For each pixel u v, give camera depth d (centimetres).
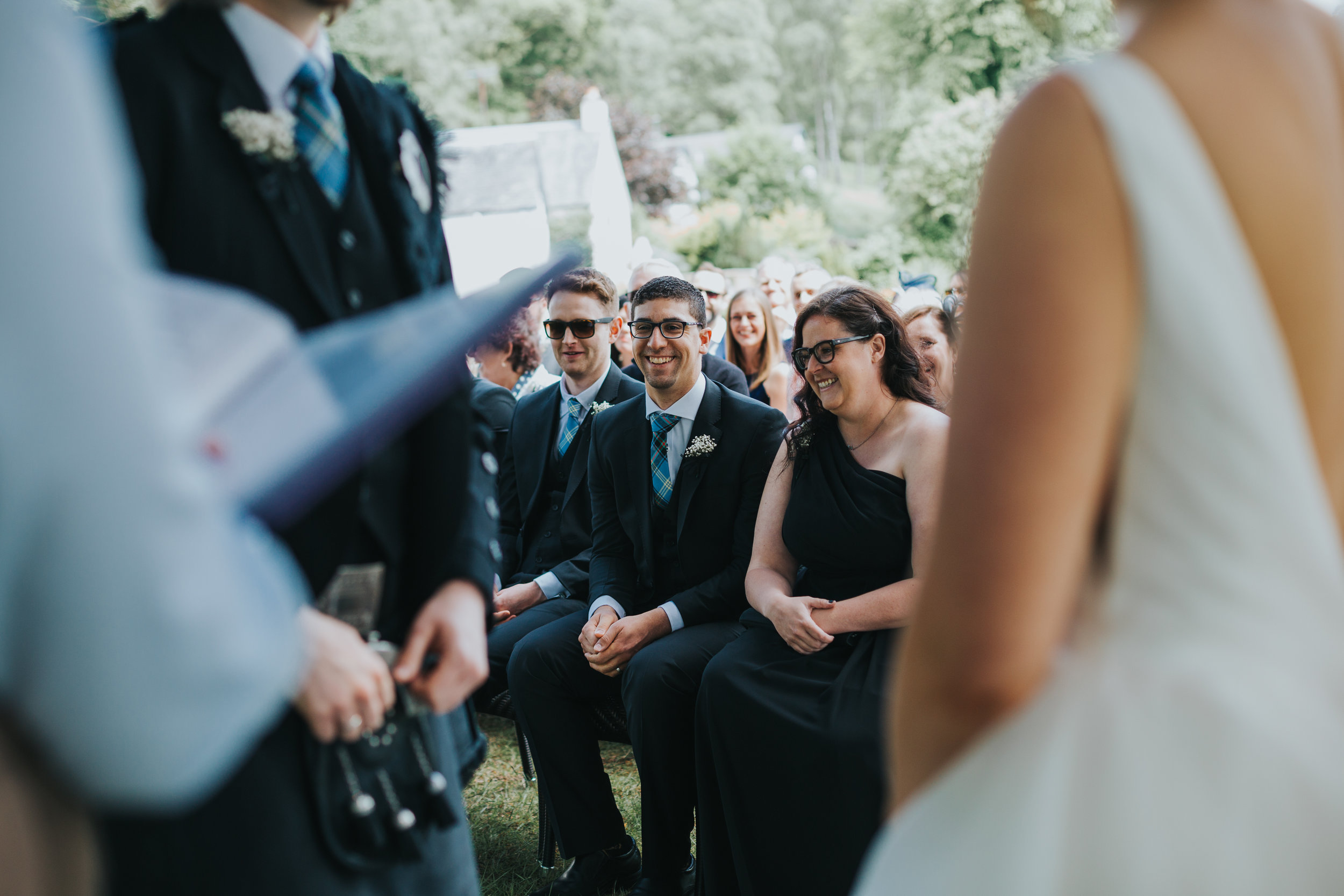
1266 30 77
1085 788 73
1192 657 71
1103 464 71
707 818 273
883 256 3481
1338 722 71
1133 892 71
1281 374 70
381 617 121
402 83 136
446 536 126
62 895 68
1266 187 71
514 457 399
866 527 273
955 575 68
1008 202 71
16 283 55
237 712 63
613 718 320
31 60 57
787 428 302
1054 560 67
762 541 300
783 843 254
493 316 98
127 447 56
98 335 56
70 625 56
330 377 90
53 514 55
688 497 320
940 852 78
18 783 64
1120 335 69
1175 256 69
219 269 107
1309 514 70
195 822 102
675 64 5928
